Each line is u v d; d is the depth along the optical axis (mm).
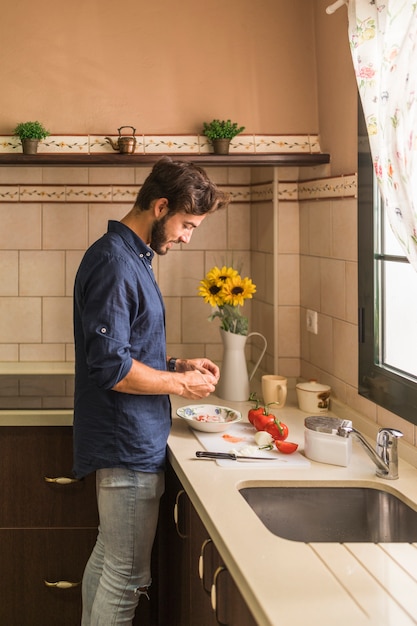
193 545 2201
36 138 2994
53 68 3090
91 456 2312
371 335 2533
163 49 3098
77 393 2367
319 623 1335
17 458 2848
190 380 2316
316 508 2143
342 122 2811
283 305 3283
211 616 1967
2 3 3072
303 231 3205
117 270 2182
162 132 3107
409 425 2297
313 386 2902
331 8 2369
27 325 3447
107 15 3086
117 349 2148
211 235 3527
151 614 2932
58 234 3406
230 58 3107
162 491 2412
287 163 3008
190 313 3527
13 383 3180
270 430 2469
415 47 1861
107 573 2367
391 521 2084
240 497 1987
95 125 3102
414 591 1466
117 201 3406
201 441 2486
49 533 2887
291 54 3109
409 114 1882
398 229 1980
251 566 1568
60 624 2926
